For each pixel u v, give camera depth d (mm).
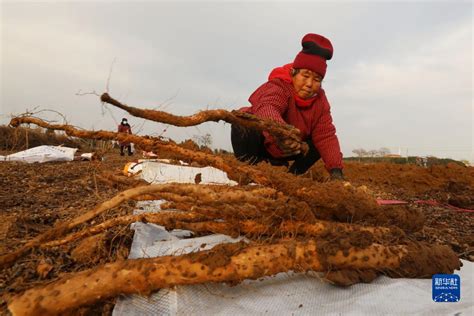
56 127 2275
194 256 1955
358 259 2172
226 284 2117
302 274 2297
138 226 3070
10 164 8250
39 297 1694
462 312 1819
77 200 4574
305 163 4793
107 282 1797
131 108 2166
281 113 3721
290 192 2559
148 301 1912
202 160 2561
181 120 2369
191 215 2650
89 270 1848
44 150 9680
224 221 2738
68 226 1804
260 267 2002
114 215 3402
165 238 2926
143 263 1886
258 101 3713
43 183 5941
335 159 3957
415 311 1852
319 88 3777
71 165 8773
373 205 2717
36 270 2330
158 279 1861
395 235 2506
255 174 2594
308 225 2461
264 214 2398
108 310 1951
